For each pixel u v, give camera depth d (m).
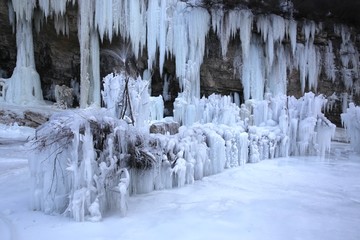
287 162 9.84
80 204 4.17
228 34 18.00
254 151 9.73
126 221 4.18
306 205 5.09
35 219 4.20
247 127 10.62
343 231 3.95
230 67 19.55
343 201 5.41
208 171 7.50
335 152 12.65
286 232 3.89
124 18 16.03
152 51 16.53
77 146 4.29
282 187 6.36
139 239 3.62
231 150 8.80
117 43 17.42
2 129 12.95
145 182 5.65
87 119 4.51
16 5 15.04
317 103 11.88
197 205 4.91
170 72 19.64
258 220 4.29
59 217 4.28
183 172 6.15
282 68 19.48
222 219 4.29
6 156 8.70
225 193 5.72
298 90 20.66
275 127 11.46
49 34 17.19
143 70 18.83
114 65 17.88
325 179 7.29
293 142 11.63
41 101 16.22
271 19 18.45
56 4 15.20
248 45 18.22
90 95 16.56
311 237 3.74
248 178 7.18
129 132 5.24
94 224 4.05
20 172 6.70
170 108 20.36
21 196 5.21
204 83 20.00
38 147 4.46
